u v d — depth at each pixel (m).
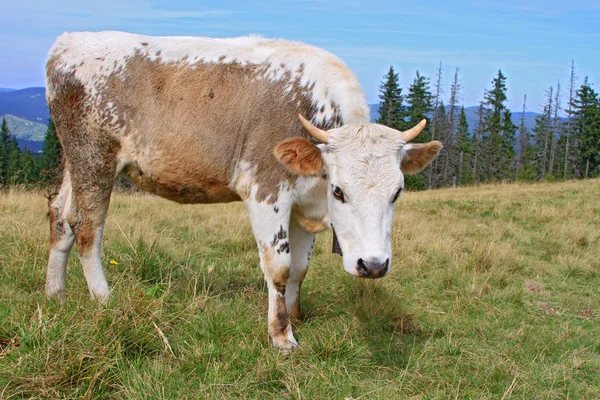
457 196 15.16
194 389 3.28
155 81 4.42
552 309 5.25
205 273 5.46
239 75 4.33
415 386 3.54
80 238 4.55
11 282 4.79
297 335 4.30
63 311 3.84
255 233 4.23
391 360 3.94
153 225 7.32
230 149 4.29
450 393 3.44
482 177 58.72
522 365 3.95
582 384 3.74
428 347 4.19
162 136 4.37
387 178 3.47
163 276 5.32
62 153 4.86
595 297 5.66
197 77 4.38
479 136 60.84
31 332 3.37
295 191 4.14
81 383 3.13
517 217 10.29
